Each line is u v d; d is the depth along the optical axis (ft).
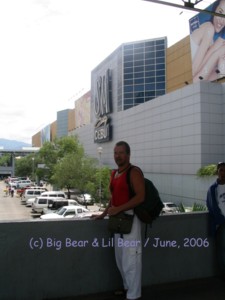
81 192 146.30
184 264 14.89
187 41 161.38
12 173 547.90
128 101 190.90
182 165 130.93
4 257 11.78
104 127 212.43
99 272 13.12
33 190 161.17
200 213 15.46
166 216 14.58
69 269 12.65
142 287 13.85
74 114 353.51
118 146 11.65
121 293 12.92
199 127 121.90
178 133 134.00
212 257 15.64
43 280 12.27
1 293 11.69
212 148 121.80
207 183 112.37
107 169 130.93
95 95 240.53
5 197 210.38
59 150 186.19
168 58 178.70
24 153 553.23
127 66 192.44
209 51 134.21
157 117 149.89
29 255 12.11
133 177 11.29
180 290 13.78
